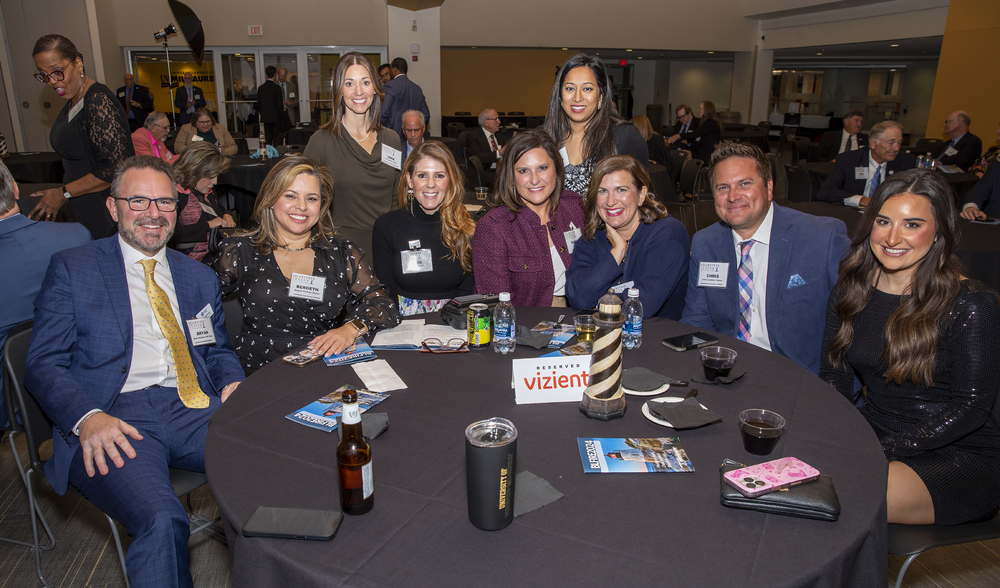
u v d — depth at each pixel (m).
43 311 1.70
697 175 5.97
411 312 2.52
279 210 2.02
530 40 12.09
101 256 1.79
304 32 10.79
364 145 2.95
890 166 4.59
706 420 1.32
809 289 2.03
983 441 1.57
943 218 1.55
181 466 1.73
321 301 2.10
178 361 1.83
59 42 2.79
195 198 3.45
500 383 1.56
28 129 9.69
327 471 1.17
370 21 10.86
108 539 2.15
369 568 0.90
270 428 1.33
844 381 1.84
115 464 1.52
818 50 12.77
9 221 1.91
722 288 2.15
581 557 0.93
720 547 0.95
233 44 10.73
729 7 12.90
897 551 1.40
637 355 1.75
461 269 2.51
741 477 1.08
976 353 1.53
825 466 1.18
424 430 1.32
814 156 10.29
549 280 2.38
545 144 2.25
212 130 7.51
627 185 2.09
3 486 2.45
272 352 2.10
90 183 2.94
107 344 1.75
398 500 1.07
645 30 12.53
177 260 1.93
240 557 0.98
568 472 1.16
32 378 1.63
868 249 1.72
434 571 0.89
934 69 14.91
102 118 2.87
